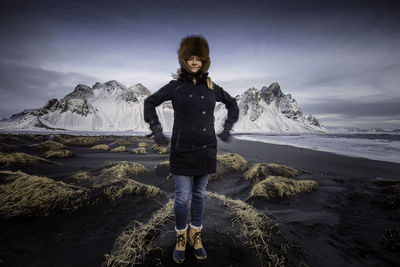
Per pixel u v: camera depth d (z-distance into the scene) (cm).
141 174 534
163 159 837
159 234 198
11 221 223
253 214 239
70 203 266
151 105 167
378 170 693
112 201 294
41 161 568
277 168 550
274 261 172
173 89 167
